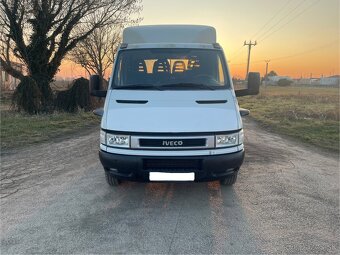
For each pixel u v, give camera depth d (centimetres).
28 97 1535
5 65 1725
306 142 1002
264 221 420
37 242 363
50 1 1673
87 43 2234
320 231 395
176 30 601
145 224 408
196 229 396
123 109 461
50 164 690
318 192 532
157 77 533
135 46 571
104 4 1811
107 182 542
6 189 535
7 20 1641
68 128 1207
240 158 449
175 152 426
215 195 510
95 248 352
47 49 1784
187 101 473
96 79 581
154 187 543
